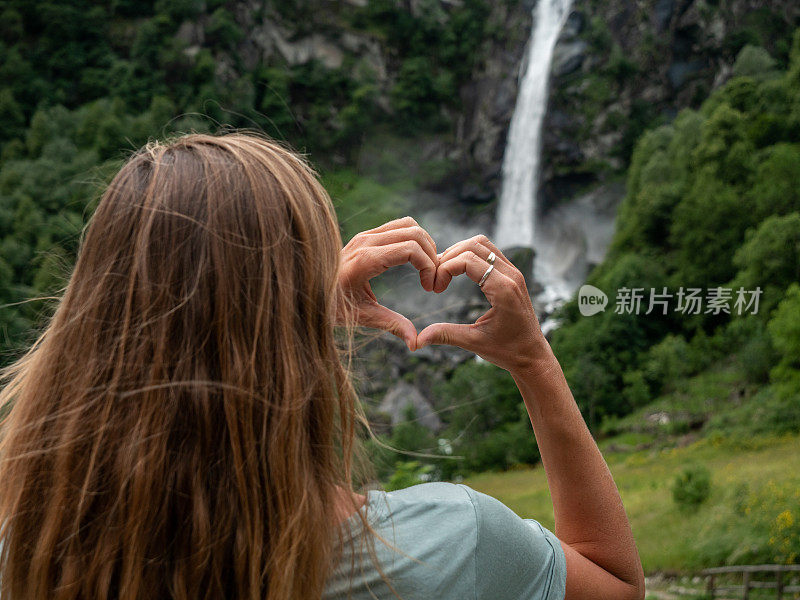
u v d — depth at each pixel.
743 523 14.36
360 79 54.84
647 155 40.97
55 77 47.44
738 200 33.81
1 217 31.39
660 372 31.92
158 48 47.66
